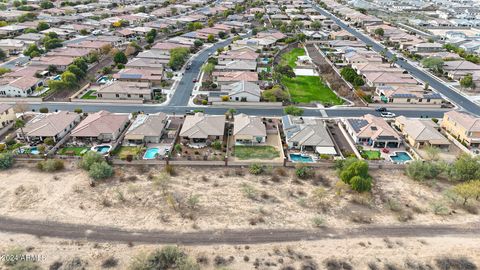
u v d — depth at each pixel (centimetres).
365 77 14675
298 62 17200
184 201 7456
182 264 5697
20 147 9269
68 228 6631
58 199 7431
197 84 13925
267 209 7281
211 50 18688
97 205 7275
